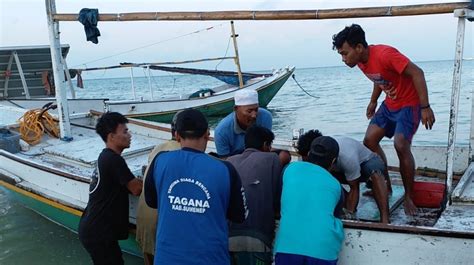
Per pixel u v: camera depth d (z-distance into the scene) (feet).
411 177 13.23
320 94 96.99
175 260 9.34
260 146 12.20
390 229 10.73
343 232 10.63
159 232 9.62
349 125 51.13
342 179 13.08
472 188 12.75
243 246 11.34
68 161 19.83
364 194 15.12
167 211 9.52
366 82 142.72
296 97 91.45
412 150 17.74
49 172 17.58
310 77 235.20
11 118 29.25
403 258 10.75
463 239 10.10
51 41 22.36
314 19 13.93
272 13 14.70
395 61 12.22
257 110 13.55
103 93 186.19
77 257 17.51
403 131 12.96
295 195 10.55
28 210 22.06
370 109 15.31
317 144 11.07
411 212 13.25
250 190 11.43
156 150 13.34
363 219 13.16
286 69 62.08
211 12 16.06
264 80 57.16
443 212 11.69
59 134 24.31
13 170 19.92
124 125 12.72
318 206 10.35
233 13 15.39
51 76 41.01
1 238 19.11
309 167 10.88
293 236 10.27
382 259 10.95
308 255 10.02
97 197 12.67
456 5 11.48
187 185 9.45
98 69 44.96
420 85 11.98
